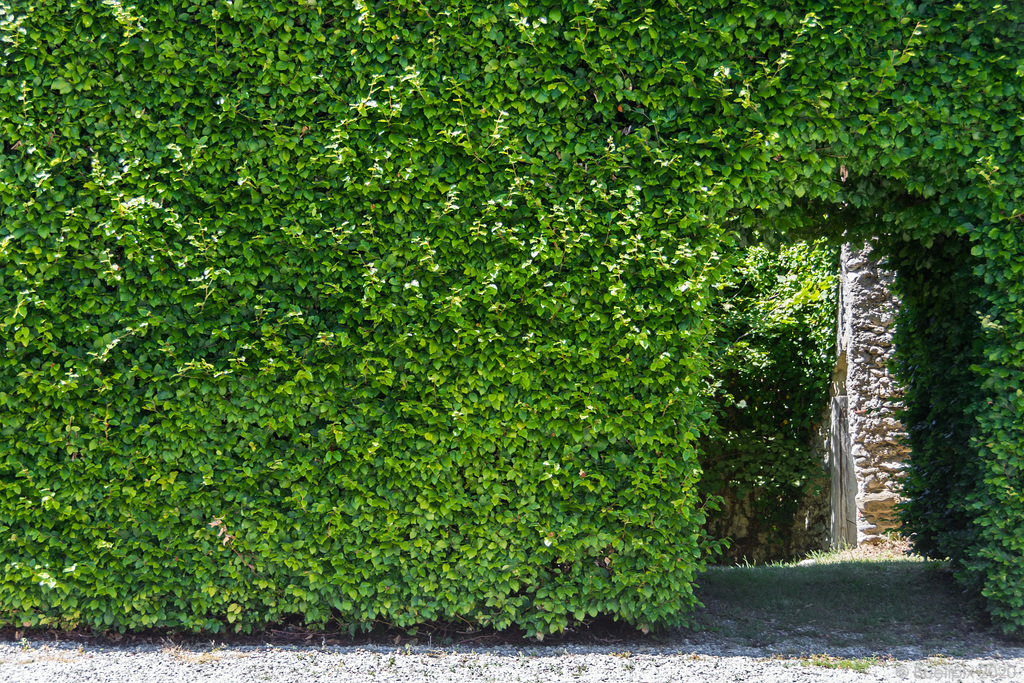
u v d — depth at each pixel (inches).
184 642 179.3
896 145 177.0
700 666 164.1
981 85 179.0
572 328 176.9
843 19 177.3
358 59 176.1
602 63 175.0
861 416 328.2
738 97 176.4
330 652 172.2
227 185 176.7
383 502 174.7
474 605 180.1
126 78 174.2
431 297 177.2
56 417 173.9
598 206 178.2
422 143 177.5
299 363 173.9
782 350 401.7
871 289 333.7
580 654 172.4
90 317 174.6
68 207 175.3
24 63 172.9
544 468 175.9
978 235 181.3
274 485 178.2
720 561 404.2
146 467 174.2
